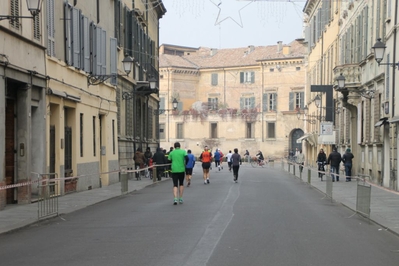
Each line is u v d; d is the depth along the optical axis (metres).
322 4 52.12
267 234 12.36
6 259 9.88
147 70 43.16
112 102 31.53
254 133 85.88
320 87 44.72
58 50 22.52
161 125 89.50
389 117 27.27
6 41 17.20
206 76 90.75
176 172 19.22
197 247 10.71
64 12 23.09
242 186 29.03
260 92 86.44
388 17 27.66
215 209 17.44
